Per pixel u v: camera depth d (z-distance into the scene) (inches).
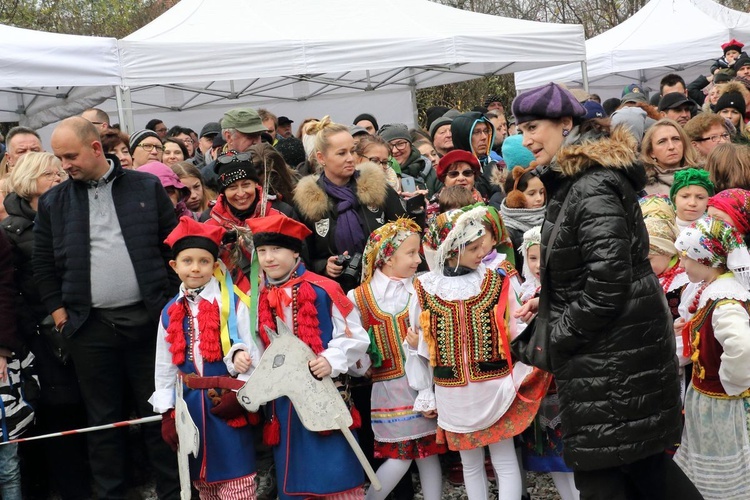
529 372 145.3
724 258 134.0
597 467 113.7
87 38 271.6
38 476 189.8
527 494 164.9
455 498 173.2
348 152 175.2
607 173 112.8
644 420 113.1
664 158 191.8
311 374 141.3
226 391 143.8
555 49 351.9
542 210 182.5
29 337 171.8
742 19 483.5
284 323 143.7
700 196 166.6
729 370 129.3
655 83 553.9
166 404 146.6
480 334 145.9
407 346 153.6
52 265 164.9
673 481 118.4
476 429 146.2
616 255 109.4
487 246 150.9
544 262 118.0
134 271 162.6
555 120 119.8
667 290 159.6
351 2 335.3
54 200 164.2
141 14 782.5
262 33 305.7
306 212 172.9
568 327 113.2
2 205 189.6
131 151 239.0
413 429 154.6
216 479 144.2
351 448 143.6
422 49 321.1
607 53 480.4
